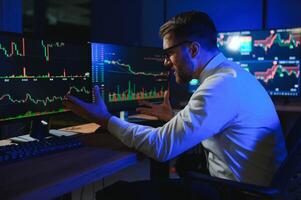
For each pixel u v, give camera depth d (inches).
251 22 116.3
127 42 139.9
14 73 51.6
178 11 126.8
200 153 72.1
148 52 78.4
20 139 59.0
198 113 45.7
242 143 49.1
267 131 50.3
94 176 41.6
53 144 51.1
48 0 167.2
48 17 168.4
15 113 52.4
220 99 46.1
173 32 51.5
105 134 63.4
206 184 49.1
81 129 68.9
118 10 141.4
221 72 50.3
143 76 77.7
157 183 57.1
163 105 66.2
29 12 156.9
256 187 41.8
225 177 51.3
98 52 67.1
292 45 98.9
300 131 48.3
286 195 43.1
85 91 64.6
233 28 119.0
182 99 101.5
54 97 58.6
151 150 47.0
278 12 112.1
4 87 50.4
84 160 45.6
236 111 47.5
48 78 57.2
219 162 52.2
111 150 51.1
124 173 113.0
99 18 148.0
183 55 51.7
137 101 76.7
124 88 73.4
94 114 52.9
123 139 50.3
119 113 77.3
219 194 44.6
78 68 62.7
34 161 44.8
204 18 52.1
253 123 48.9
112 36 144.3
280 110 93.2
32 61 54.2
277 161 50.9
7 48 50.3
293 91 100.4
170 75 85.1
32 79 54.6
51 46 57.1
